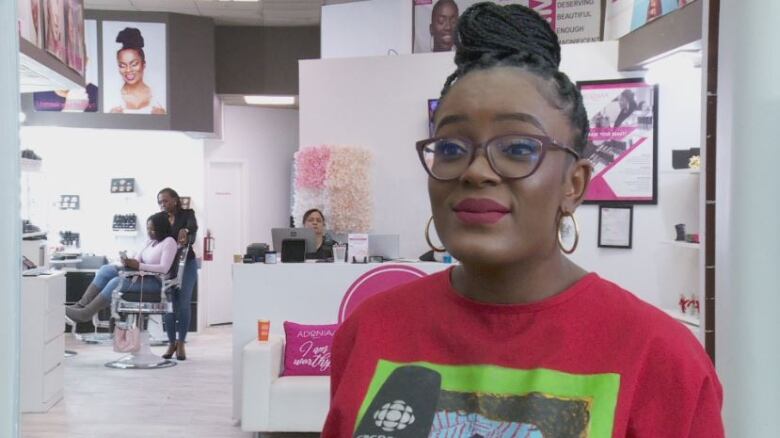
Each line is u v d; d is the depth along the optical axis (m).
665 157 5.50
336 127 6.56
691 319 4.73
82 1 5.99
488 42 0.90
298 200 6.58
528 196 0.85
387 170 6.48
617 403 0.81
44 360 5.39
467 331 0.91
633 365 0.83
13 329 1.32
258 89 9.48
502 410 0.84
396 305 0.98
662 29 4.88
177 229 7.42
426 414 0.87
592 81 5.62
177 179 9.69
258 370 4.44
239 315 5.05
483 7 0.92
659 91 5.49
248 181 10.12
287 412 4.44
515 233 0.85
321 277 5.03
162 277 6.95
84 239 9.59
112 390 6.06
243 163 10.08
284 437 4.77
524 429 0.82
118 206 9.59
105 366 7.04
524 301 0.90
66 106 8.48
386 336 0.95
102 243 9.59
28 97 8.41
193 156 9.69
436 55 6.38
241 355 5.05
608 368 0.83
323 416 4.43
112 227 9.53
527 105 0.86
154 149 9.65
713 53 2.88
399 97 6.45
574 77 5.67
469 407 0.86
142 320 7.14
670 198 5.47
